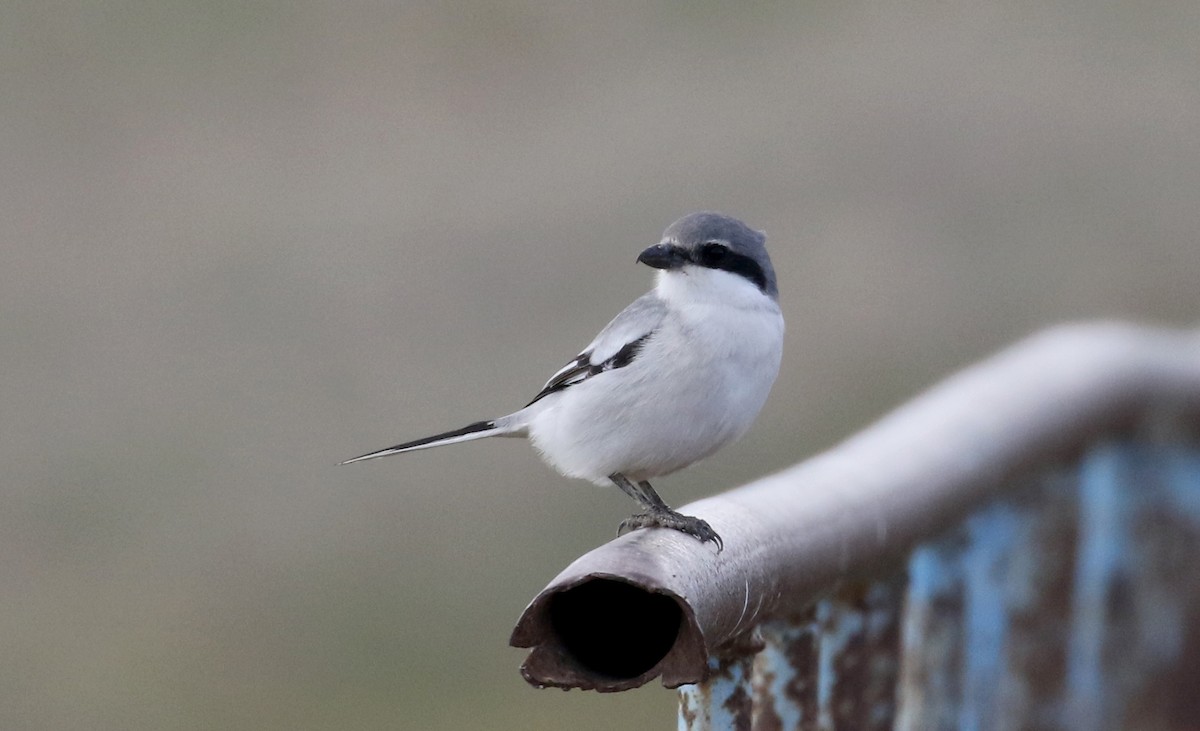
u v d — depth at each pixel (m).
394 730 12.41
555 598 3.60
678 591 3.57
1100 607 7.37
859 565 5.02
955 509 5.76
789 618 4.95
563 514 14.32
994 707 6.40
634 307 6.65
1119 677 7.52
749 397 6.49
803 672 4.95
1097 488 7.36
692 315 6.44
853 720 5.35
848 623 5.35
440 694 12.90
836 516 4.79
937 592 5.90
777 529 4.43
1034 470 6.69
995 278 17.17
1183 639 7.49
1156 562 7.52
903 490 5.27
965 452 5.84
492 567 14.02
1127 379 7.39
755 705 4.96
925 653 5.78
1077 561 7.11
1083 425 7.01
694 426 6.41
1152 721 7.46
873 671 5.41
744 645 4.39
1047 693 6.98
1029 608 6.99
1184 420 7.43
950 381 6.80
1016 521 6.85
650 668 3.58
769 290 6.75
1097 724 7.34
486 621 13.54
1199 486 7.46
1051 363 7.21
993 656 6.41
